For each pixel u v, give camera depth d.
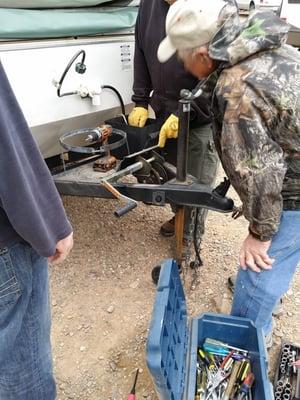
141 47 2.09
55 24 1.84
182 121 1.67
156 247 2.53
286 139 1.18
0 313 0.98
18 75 1.72
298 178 1.28
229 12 1.16
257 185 1.16
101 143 2.13
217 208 1.73
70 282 2.22
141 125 2.16
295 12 4.20
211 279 2.24
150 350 1.17
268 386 1.34
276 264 1.46
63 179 1.91
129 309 2.03
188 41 1.21
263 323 1.62
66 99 1.95
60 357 1.76
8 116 0.78
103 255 2.45
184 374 1.47
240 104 1.11
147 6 1.96
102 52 2.08
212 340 1.65
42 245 0.88
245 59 1.14
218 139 1.36
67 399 1.58
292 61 1.13
